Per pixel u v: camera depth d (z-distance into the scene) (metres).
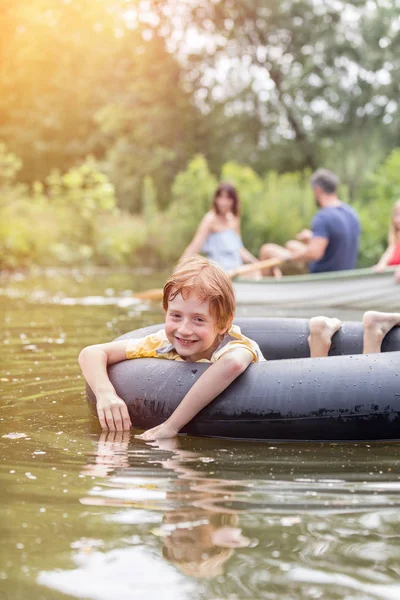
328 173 6.95
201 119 23.47
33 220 15.41
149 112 23.44
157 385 2.58
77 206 16.20
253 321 3.44
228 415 2.45
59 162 27.22
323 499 1.80
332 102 21.78
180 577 1.38
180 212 16.31
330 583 1.35
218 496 1.82
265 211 14.83
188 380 2.54
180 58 23.64
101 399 2.61
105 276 12.51
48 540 1.54
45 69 26.25
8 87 26.28
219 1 22.58
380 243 12.97
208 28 23.06
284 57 22.83
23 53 25.45
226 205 7.47
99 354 2.79
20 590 1.33
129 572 1.40
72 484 1.91
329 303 6.59
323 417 2.43
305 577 1.38
